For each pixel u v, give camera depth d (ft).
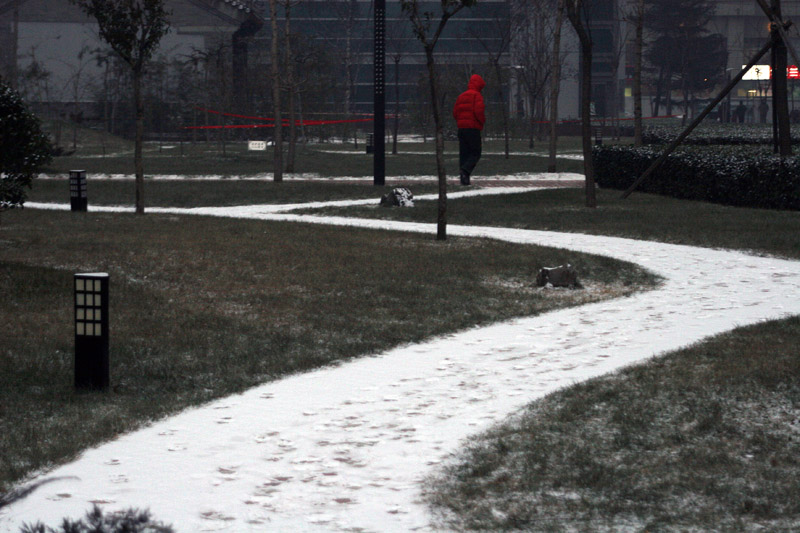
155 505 17.93
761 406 23.41
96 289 27.25
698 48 296.10
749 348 29.94
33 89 218.59
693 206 81.05
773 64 84.07
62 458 20.98
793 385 24.93
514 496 18.34
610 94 305.94
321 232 62.44
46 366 29.78
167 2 220.64
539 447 21.21
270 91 219.61
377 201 88.69
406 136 263.08
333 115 233.14
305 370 29.91
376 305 39.93
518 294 43.04
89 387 27.48
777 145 85.56
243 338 34.12
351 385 27.76
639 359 30.04
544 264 50.08
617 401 24.63
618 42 286.66
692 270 49.55
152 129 221.87
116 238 57.52
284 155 166.30
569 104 300.40
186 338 33.73
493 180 114.73
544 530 16.60
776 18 82.23
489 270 48.44
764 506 17.30
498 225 70.13
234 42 227.20
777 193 76.54
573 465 19.99
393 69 295.07
